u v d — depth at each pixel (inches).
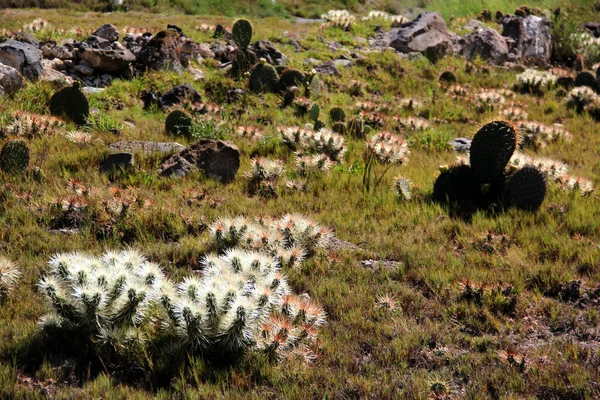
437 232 332.8
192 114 510.6
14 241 276.5
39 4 1006.4
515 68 865.5
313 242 299.9
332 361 214.4
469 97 681.6
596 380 205.6
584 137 586.9
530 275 283.9
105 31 668.7
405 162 462.3
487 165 377.4
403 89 700.7
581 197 405.4
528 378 207.2
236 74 642.2
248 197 368.5
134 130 469.1
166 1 1104.2
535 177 368.5
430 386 198.1
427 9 1235.9
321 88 650.8
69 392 182.9
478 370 213.2
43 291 204.1
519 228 345.1
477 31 912.3
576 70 923.4
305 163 412.5
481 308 255.1
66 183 342.6
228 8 1121.4
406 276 281.7
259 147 458.0
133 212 311.4
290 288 253.8
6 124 420.5
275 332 211.0
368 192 387.2
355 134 519.8
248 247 286.7
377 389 198.4
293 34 855.7
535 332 243.1
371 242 314.0
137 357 201.8
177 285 242.5
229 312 201.2
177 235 303.6
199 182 372.8
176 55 632.4
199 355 204.7
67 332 205.2
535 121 598.2
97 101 522.9
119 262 219.1
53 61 588.4
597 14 1128.2
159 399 185.2
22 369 192.9
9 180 339.9
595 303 265.3
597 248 316.5
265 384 199.6
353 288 264.8
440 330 238.8
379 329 235.3
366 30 929.5
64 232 295.4
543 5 1208.2
